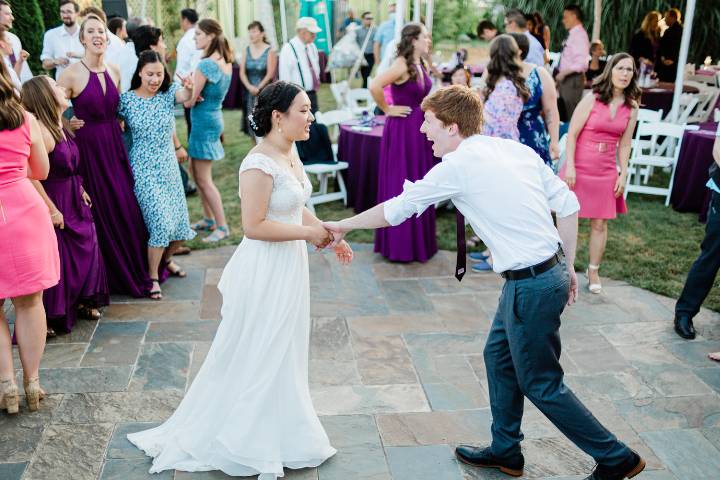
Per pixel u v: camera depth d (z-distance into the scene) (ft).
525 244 7.74
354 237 18.45
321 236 8.41
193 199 21.56
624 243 17.99
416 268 16.39
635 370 11.78
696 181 20.07
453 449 9.51
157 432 9.45
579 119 14.20
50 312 12.14
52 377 11.14
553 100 15.30
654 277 15.78
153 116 13.74
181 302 14.16
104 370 11.40
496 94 14.79
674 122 24.07
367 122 20.93
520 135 15.47
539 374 7.96
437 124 8.11
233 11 35.19
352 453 9.36
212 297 14.46
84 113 13.30
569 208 8.24
